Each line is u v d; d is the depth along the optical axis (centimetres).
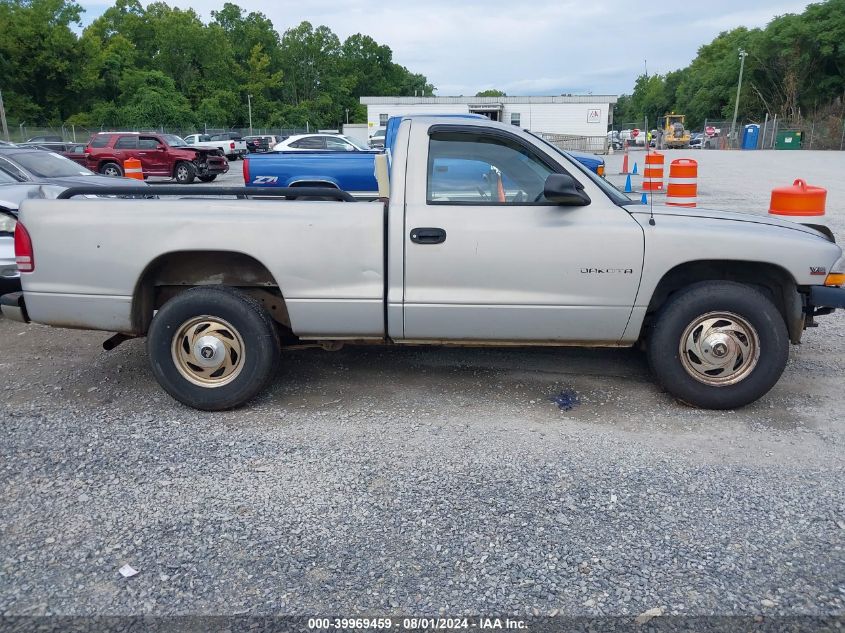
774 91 6881
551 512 320
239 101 8700
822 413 431
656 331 426
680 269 439
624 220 415
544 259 411
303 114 9812
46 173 917
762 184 1916
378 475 355
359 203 424
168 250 416
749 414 430
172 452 380
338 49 11362
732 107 7169
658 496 333
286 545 296
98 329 434
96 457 374
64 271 425
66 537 301
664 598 263
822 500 329
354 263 417
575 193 396
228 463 368
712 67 8256
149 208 420
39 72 5978
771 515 317
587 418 425
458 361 528
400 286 418
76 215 420
